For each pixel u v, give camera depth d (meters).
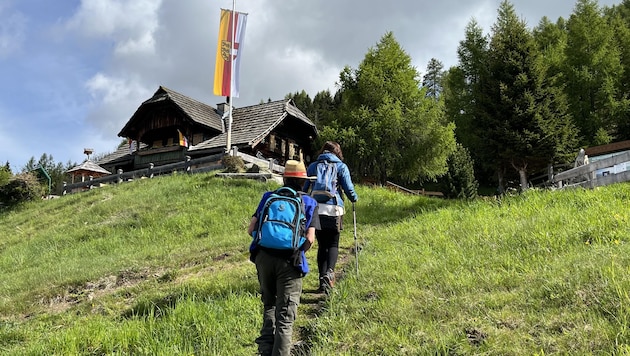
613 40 40.72
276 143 30.62
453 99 43.91
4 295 8.31
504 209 9.44
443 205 12.48
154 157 31.75
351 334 4.26
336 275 6.70
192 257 9.42
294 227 3.97
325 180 6.03
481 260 5.98
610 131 38.44
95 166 35.09
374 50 33.09
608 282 4.17
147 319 5.45
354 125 30.45
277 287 3.96
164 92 30.55
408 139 31.11
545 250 5.89
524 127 29.52
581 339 3.42
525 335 3.66
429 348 3.68
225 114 30.94
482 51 43.25
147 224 13.87
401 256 6.94
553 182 13.90
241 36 24.30
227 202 14.89
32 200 25.02
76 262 10.76
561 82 38.97
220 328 4.88
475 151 35.34
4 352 5.02
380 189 17.42
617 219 6.58
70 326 5.81
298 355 4.16
